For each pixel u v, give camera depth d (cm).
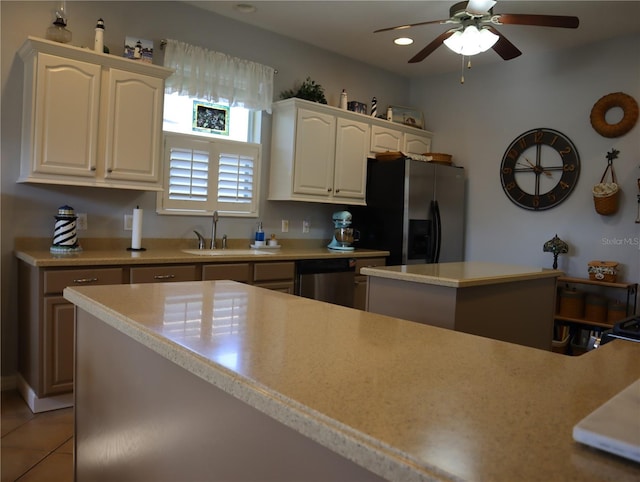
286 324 131
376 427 69
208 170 392
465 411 76
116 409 148
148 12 353
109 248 344
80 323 173
